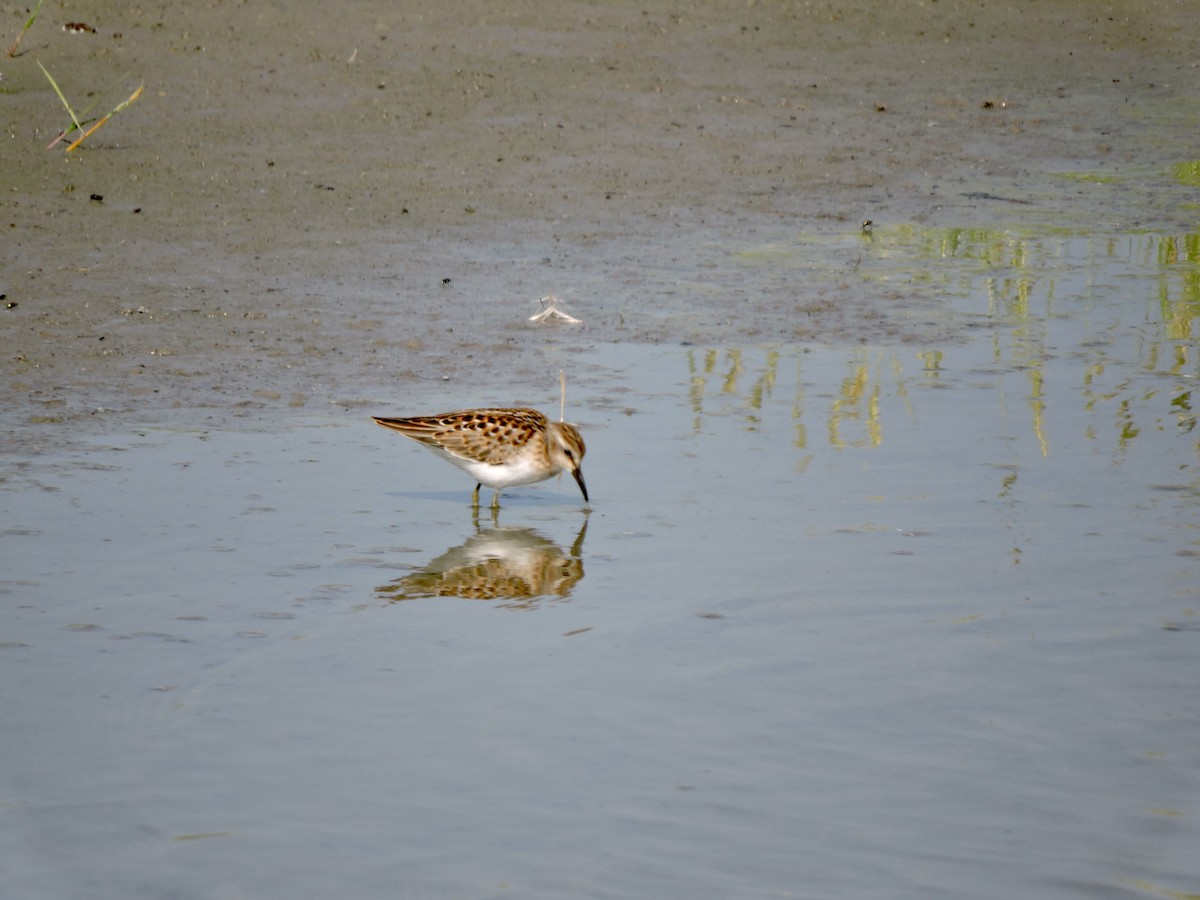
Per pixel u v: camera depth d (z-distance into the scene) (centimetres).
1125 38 3238
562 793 763
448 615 991
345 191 2127
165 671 886
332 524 1150
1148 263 1981
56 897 659
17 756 780
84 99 2347
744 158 2405
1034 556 1101
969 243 2061
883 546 1120
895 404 1454
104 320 1622
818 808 754
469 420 1205
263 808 741
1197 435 1376
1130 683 900
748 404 1449
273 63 2572
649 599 1023
